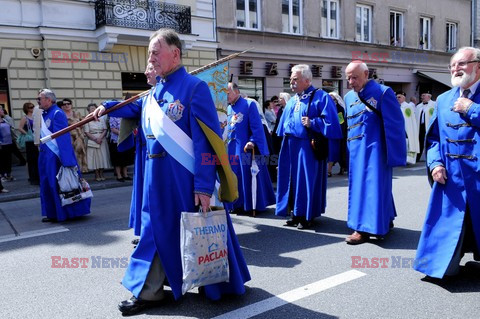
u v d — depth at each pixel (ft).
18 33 35.99
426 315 8.72
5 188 26.96
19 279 11.58
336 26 59.00
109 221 18.42
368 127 13.56
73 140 28.19
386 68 64.90
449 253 9.82
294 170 15.92
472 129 9.53
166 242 8.67
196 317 8.82
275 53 51.49
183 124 8.46
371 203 13.42
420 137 38.65
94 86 39.50
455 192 9.89
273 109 34.17
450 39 75.72
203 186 8.36
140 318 8.86
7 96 36.63
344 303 9.37
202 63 46.06
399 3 65.36
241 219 17.90
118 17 39.04
